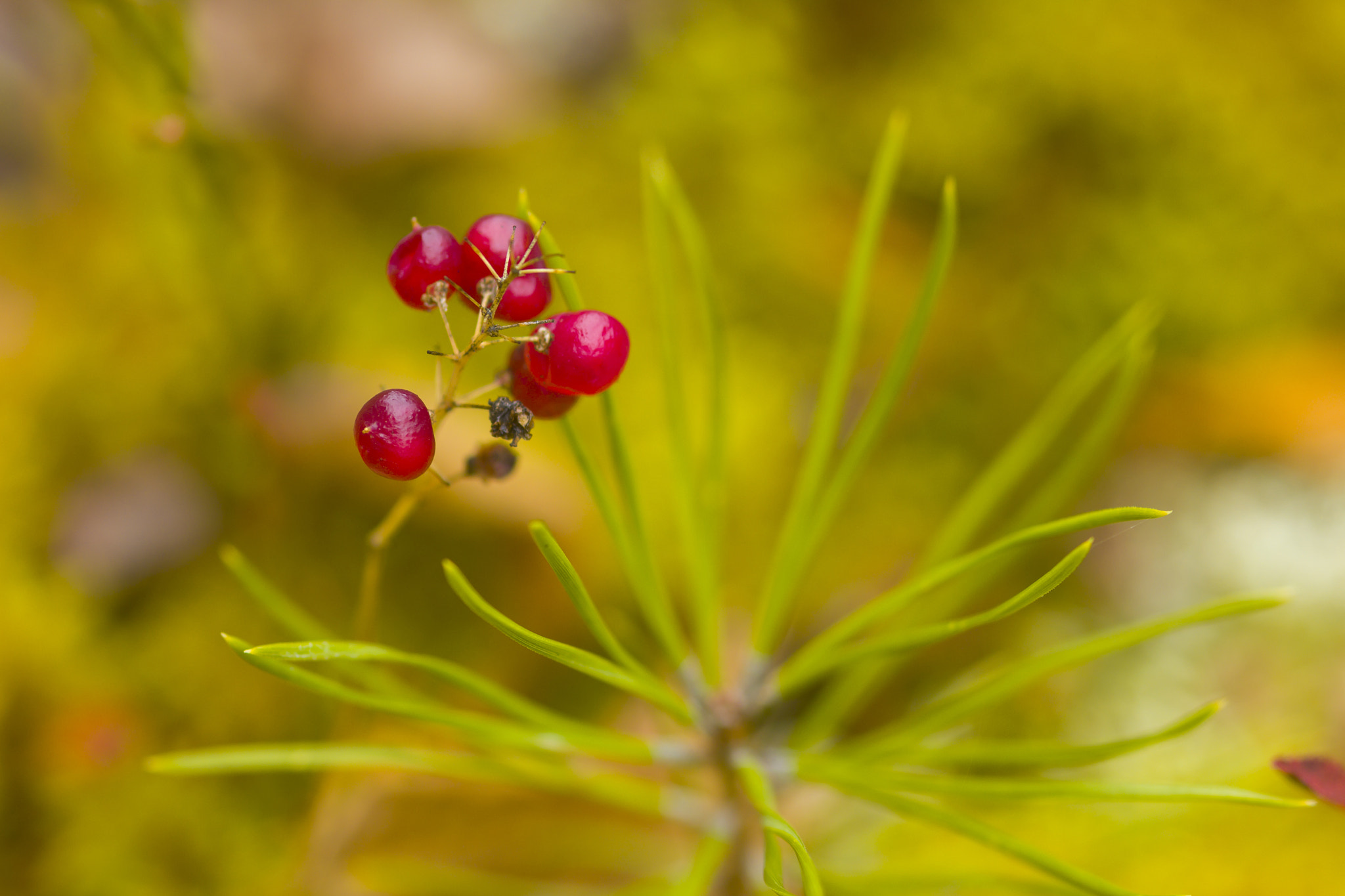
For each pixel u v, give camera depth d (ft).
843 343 0.83
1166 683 1.10
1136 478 1.25
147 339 1.19
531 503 1.11
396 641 1.14
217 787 1.06
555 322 0.73
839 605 1.20
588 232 1.36
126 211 1.23
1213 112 1.36
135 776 1.05
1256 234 1.33
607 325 0.73
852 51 1.46
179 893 1.00
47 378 1.19
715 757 0.82
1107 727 1.08
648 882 0.93
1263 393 1.25
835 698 0.87
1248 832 0.93
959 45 1.42
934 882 0.83
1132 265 1.33
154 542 1.15
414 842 0.95
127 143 1.19
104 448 1.17
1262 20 1.39
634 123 1.40
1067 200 1.38
